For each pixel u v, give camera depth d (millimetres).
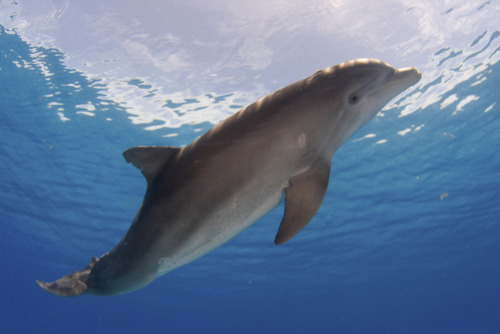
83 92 10102
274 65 9414
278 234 2541
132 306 37344
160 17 8500
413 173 14719
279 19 8562
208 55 9219
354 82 2781
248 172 2705
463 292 40906
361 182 14789
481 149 13945
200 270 24328
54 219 18984
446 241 23938
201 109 10484
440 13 8703
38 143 12781
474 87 10781
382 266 27172
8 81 10164
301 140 2707
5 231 22656
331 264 25094
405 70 2885
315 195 2674
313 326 50625
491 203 19172
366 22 8664
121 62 9305
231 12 8430
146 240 3082
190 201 2842
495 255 28719
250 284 28328
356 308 41969
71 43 8945
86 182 14836
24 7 8289
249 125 2750
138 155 3047
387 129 11875
